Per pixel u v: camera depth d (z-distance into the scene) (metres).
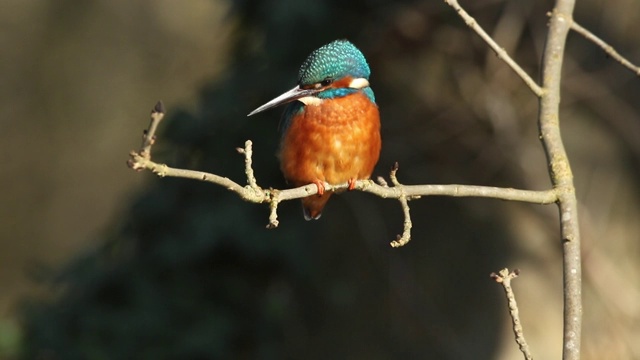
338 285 11.85
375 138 7.85
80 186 19.75
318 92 7.69
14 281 19.23
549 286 11.58
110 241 12.52
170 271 12.20
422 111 11.78
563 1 7.00
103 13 19.50
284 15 11.25
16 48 19.41
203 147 11.89
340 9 11.53
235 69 11.97
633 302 11.45
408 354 11.56
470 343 11.47
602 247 11.57
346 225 11.89
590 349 11.34
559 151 6.50
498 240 11.64
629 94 11.91
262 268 12.09
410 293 11.66
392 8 11.64
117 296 12.34
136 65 19.44
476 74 11.80
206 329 11.98
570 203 6.28
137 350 12.01
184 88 19.23
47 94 19.58
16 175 19.56
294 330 11.97
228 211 11.84
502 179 11.68
